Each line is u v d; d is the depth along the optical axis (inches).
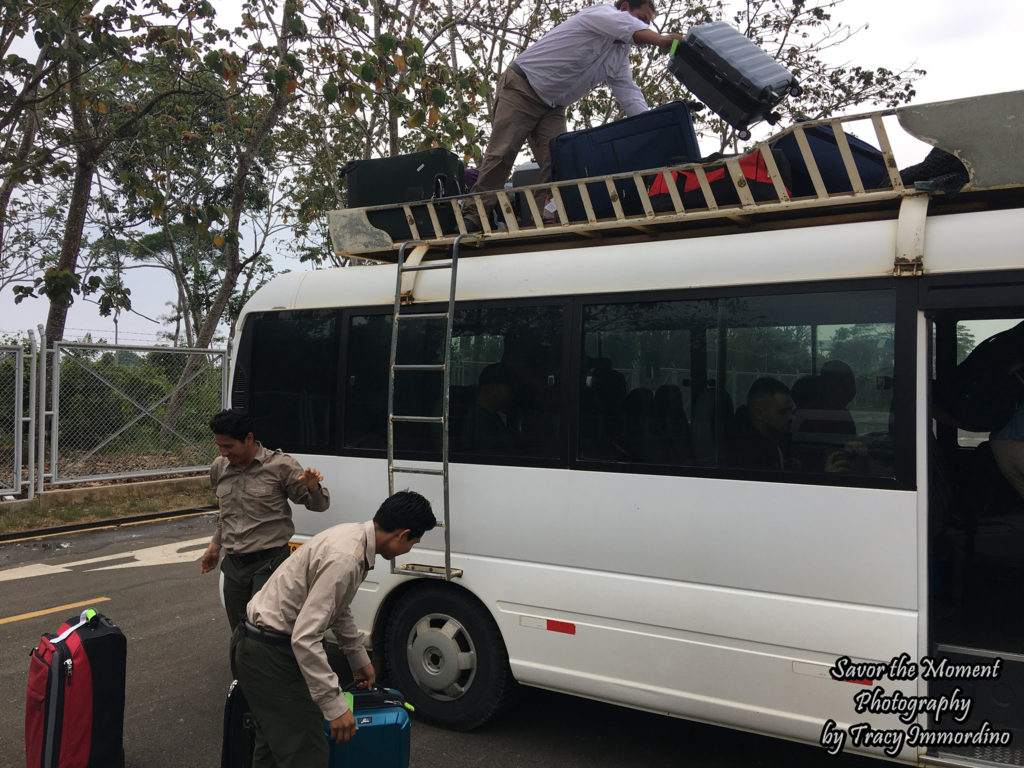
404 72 383.9
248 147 495.5
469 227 173.0
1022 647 122.3
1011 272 108.5
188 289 882.8
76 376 411.8
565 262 146.7
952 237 113.3
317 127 516.4
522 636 143.3
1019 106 111.4
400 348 162.2
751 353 126.0
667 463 131.4
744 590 123.6
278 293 183.5
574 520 138.8
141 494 423.8
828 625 116.5
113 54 397.1
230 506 157.5
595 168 161.3
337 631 115.9
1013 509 140.5
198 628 225.3
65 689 125.7
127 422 432.1
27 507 372.8
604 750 149.6
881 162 141.2
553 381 144.2
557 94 198.7
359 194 187.6
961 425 138.6
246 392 183.9
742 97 156.0
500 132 200.4
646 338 135.9
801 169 141.6
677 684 128.6
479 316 153.6
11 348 371.6
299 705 106.1
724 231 143.5
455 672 152.0
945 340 145.4
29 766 127.4
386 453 161.8
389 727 113.3
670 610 129.0
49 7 379.2
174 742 153.1
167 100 495.8
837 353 119.2
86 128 449.7
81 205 449.7
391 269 169.8
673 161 151.9
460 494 151.1
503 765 142.7
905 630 111.3
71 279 415.2
